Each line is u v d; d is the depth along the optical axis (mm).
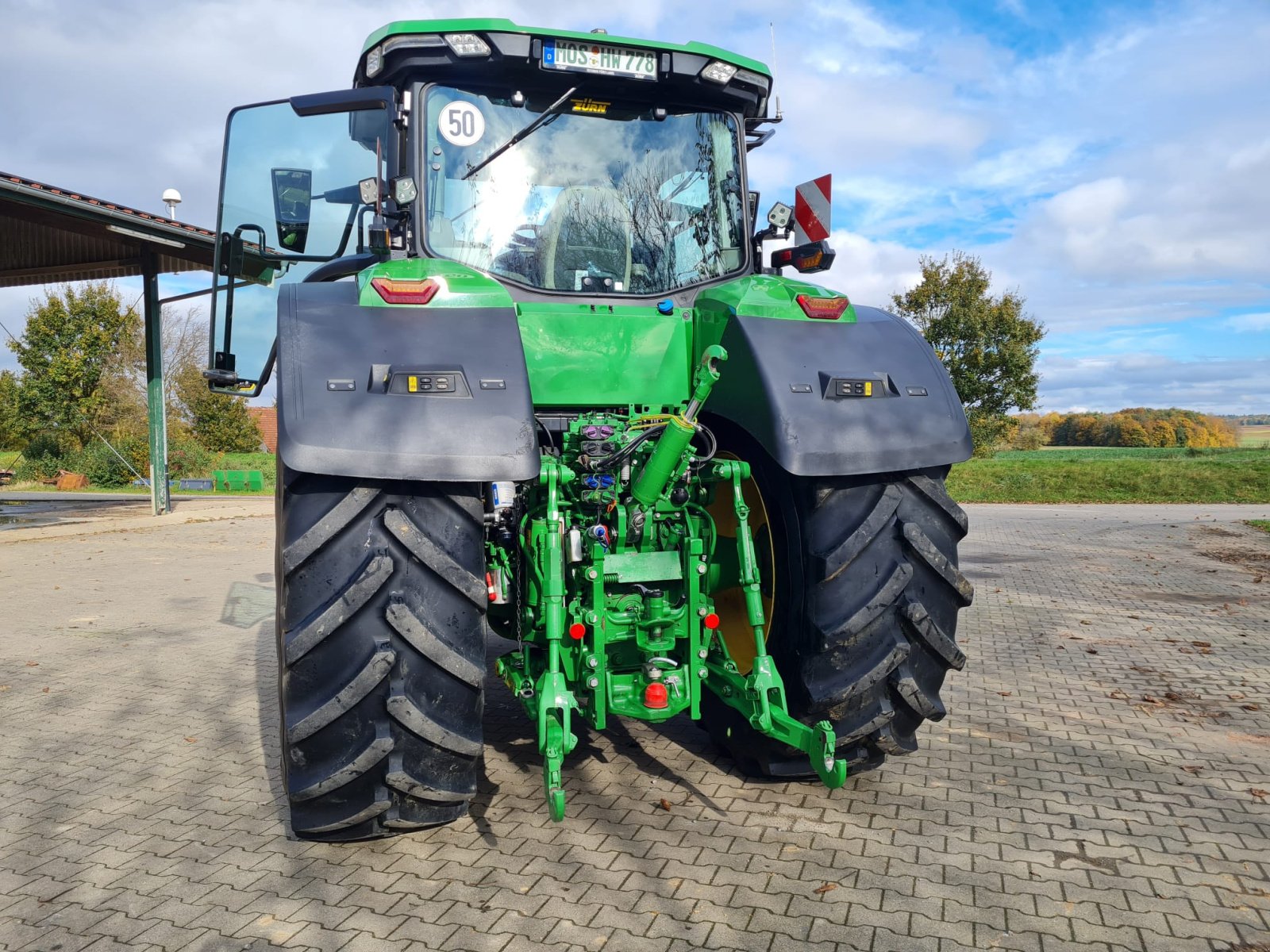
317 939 2252
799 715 2910
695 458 2963
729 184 3547
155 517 16062
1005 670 4996
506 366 2541
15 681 4992
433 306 2666
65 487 30766
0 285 18547
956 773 3369
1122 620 6410
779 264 3842
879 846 2729
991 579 8344
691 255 3465
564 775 3355
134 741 3949
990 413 28281
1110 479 22109
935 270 28578
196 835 2924
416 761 2490
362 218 3578
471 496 2506
